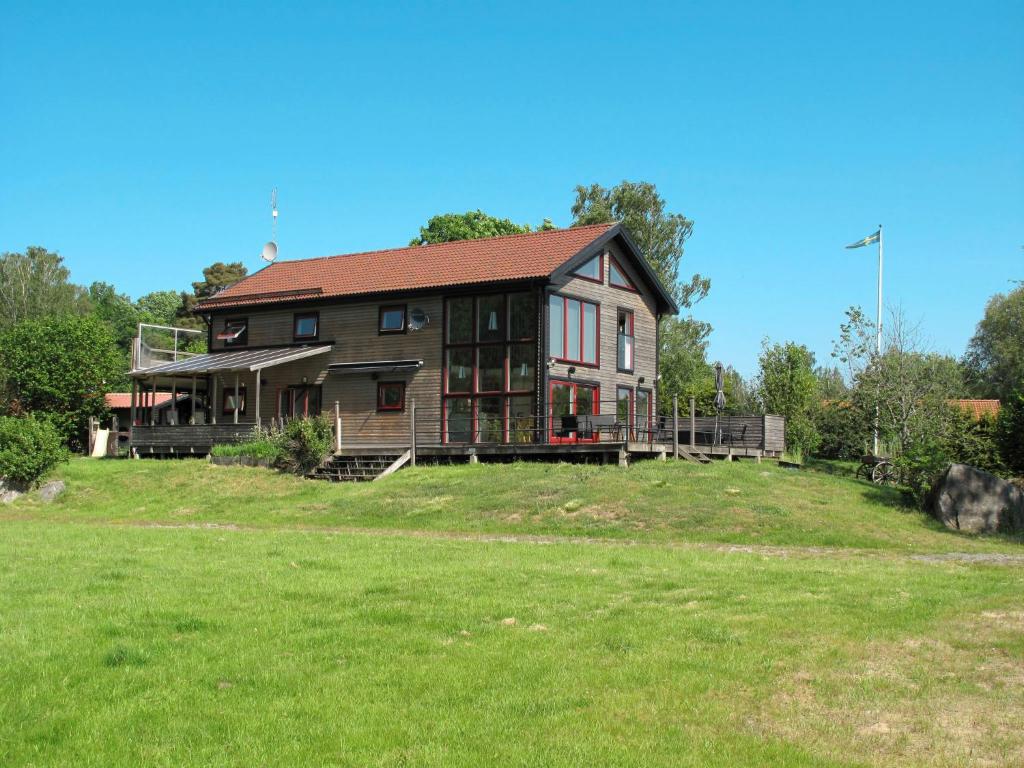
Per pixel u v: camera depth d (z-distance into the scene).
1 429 30.47
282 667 9.45
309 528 23.11
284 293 36.72
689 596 12.55
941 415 34.44
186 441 35.16
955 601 12.21
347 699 8.62
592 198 60.41
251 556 16.38
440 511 23.83
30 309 77.44
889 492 25.25
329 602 12.22
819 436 43.72
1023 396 28.48
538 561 15.77
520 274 31.80
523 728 7.98
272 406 36.88
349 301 35.25
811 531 20.67
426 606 11.91
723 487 23.78
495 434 31.95
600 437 33.28
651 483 24.25
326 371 35.62
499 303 32.38
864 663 9.62
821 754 7.53
